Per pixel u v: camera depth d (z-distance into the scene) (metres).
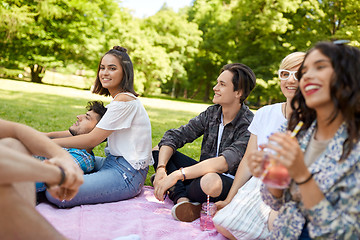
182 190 2.90
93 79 24.69
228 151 2.78
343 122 1.48
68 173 1.51
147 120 3.02
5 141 1.62
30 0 22.00
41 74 24.00
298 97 1.65
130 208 2.69
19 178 1.27
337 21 23.86
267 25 22.48
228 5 30.92
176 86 34.12
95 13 23.67
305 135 1.63
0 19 19.75
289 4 22.41
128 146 2.89
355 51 1.41
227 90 2.87
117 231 2.22
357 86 1.37
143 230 2.31
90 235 2.10
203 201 2.67
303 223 1.57
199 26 32.56
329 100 1.43
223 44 27.97
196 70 32.53
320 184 1.46
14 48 23.06
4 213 1.30
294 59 2.40
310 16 23.59
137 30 25.02
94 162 3.08
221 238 2.30
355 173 1.42
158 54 25.12
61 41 22.33
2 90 13.99
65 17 23.39
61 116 8.25
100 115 2.98
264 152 1.46
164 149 3.10
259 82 23.47
